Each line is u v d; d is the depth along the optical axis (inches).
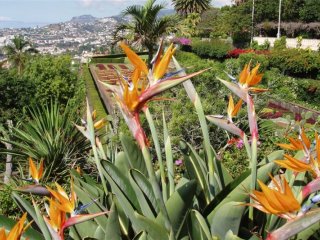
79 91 581.9
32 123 276.7
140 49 928.3
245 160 207.8
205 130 96.5
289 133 227.3
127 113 75.9
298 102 695.1
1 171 311.1
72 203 75.2
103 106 542.3
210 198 99.4
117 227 83.7
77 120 271.0
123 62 1467.8
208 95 259.0
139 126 76.4
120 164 114.3
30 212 97.0
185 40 1453.0
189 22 1822.1
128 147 106.0
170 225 81.1
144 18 889.5
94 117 123.2
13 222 101.9
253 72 89.0
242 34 1632.6
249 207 92.0
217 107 253.8
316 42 1375.5
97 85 750.5
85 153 260.2
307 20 1549.0
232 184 91.9
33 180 95.7
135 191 92.0
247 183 90.2
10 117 454.9
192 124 230.5
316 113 453.7
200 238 86.1
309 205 63.4
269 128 250.2
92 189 112.5
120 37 933.8
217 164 110.6
